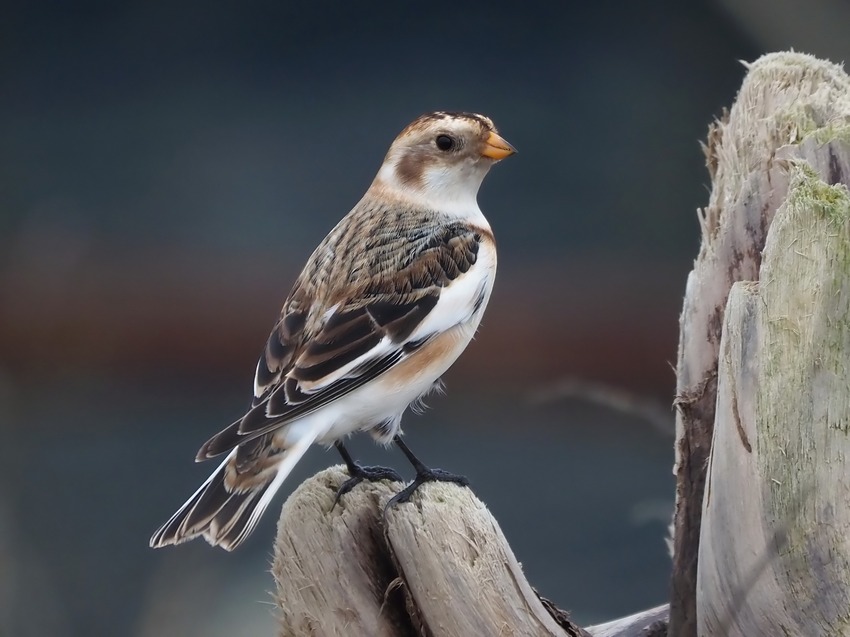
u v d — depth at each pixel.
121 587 11.41
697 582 5.49
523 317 14.10
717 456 5.15
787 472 4.90
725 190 5.91
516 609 5.45
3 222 14.27
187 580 10.29
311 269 7.45
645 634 6.59
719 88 14.27
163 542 6.02
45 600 11.15
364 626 5.64
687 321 5.93
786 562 4.92
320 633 5.71
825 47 12.83
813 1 12.92
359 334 6.97
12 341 13.77
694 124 14.31
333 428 6.73
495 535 5.48
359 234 7.64
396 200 7.98
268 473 6.38
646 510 9.64
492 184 14.45
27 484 12.63
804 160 5.20
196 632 10.22
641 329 13.88
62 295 13.90
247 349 14.05
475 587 5.39
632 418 13.16
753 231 5.66
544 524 11.84
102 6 14.71
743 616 5.11
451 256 7.46
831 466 4.85
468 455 13.14
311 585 5.70
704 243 5.99
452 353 7.34
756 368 4.98
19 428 13.20
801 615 4.93
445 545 5.41
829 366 4.85
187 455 13.11
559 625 5.73
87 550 11.77
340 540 5.68
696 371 5.87
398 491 5.79
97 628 11.04
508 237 14.36
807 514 4.87
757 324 4.99
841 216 4.86
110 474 12.80
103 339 13.91
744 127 5.86
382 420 7.02
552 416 13.52
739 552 5.08
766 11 12.98
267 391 6.79
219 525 6.10
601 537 11.66
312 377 6.72
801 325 4.90
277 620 5.82
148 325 14.02
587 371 13.88
